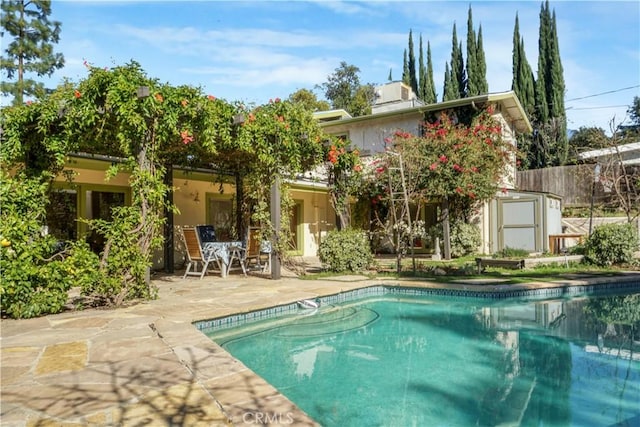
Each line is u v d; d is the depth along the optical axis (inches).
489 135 573.9
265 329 232.2
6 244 214.4
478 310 282.5
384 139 609.6
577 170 765.3
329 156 378.0
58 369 132.6
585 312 278.8
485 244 601.6
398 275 377.7
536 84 1208.2
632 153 827.4
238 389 115.6
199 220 487.2
